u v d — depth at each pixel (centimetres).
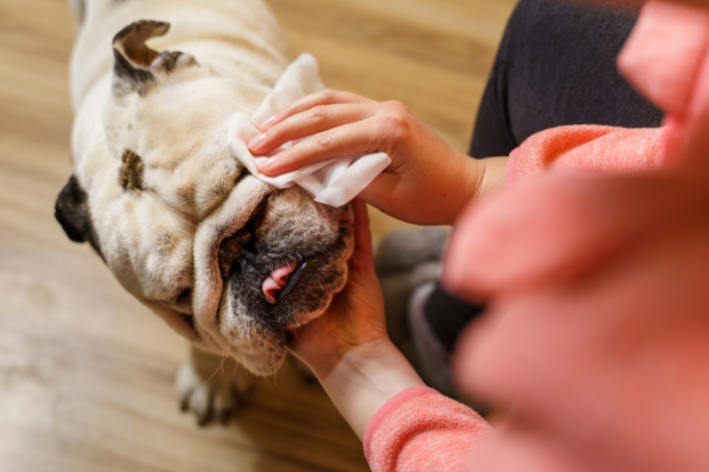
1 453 150
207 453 154
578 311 15
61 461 151
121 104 92
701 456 14
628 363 15
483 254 16
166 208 86
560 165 82
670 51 30
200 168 82
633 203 16
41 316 167
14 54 203
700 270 14
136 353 165
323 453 156
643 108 87
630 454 15
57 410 157
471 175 89
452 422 75
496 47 217
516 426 18
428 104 203
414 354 164
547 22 105
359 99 87
